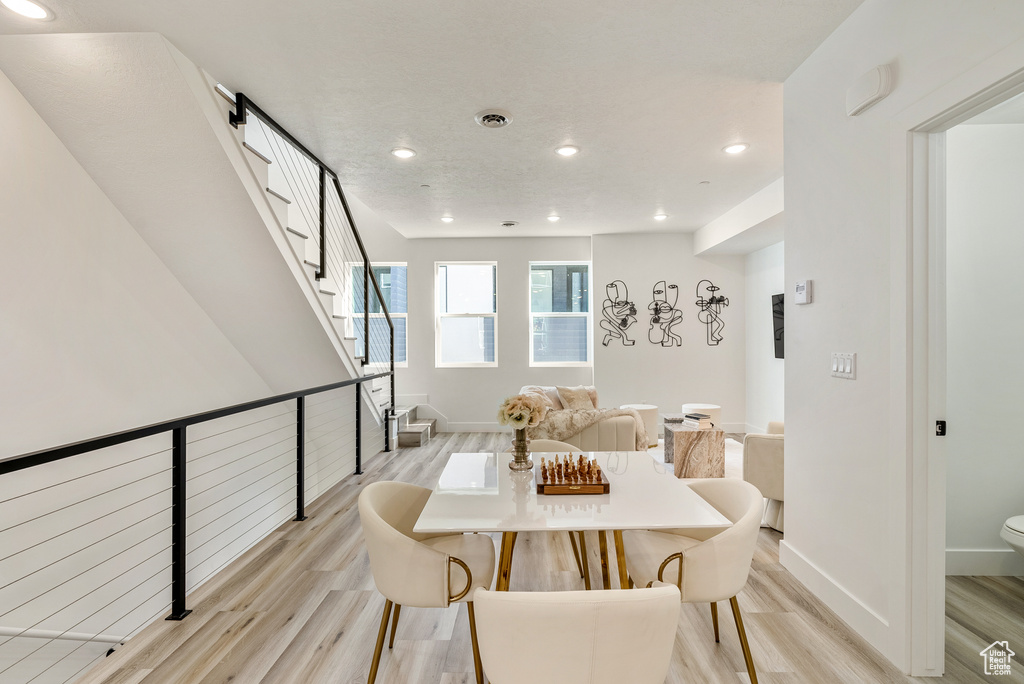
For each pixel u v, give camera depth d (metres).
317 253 4.13
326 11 2.01
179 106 2.35
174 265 3.22
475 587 1.70
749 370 6.30
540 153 3.56
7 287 2.36
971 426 2.58
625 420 4.13
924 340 1.81
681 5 2.00
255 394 4.19
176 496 2.24
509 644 1.12
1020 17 1.39
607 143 3.39
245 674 1.85
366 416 5.07
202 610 2.31
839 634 2.10
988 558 2.58
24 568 2.46
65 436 2.64
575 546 2.65
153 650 2.00
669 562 1.71
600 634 1.09
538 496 1.93
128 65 2.20
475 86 2.62
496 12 2.03
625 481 2.13
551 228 6.11
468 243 6.70
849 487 2.17
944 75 1.63
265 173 2.87
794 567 2.61
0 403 2.35
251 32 2.13
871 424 2.02
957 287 2.56
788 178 2.62
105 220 2.82
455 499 1.89
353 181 4.18
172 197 2.79
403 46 2.26
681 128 3.17
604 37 2.21
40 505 2.53
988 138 2.53
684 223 5.87
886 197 1.92
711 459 4.27
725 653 1.98
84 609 2.75
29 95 2.33
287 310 3.55
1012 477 2.57
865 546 2.07
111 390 2.89
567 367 6.70
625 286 6.45
